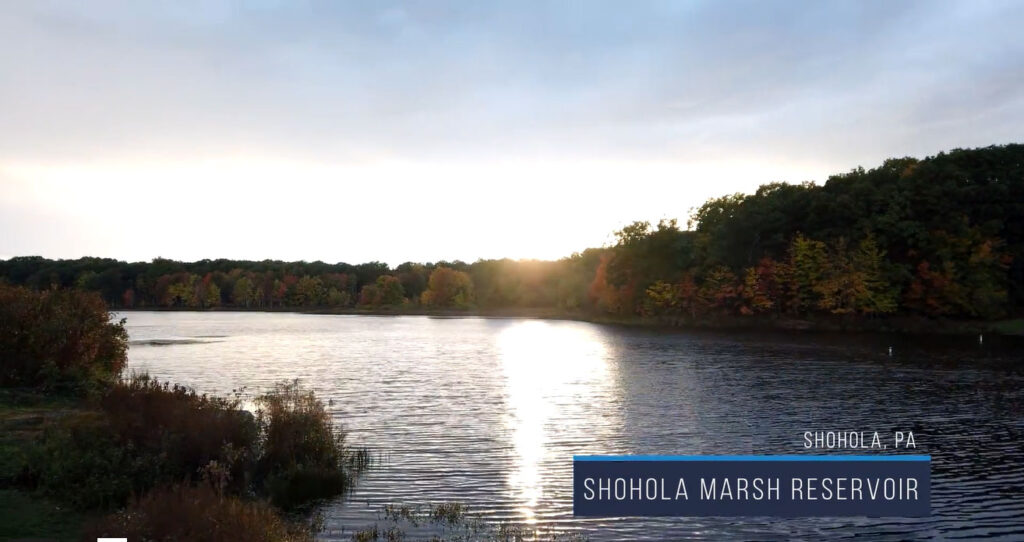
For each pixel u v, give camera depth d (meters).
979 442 23.34
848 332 83.06
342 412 29.05
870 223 89.19
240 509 12.55
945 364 47.41
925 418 27.52
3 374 23.23
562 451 21.97
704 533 14.88
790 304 94.44
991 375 41.16
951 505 16.80
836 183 104.62
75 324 25.09
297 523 14.55
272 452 17.89
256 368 46.94
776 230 100.62
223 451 16.22
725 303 102.62
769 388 36.41
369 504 16.19
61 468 14.42
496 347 69.12
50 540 11.74
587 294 149.62
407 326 120.44
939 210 86.31
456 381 40.25
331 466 18.56
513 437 23.94
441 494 17.14
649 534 14.75
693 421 27.02
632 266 127.94
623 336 85.75
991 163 92.56
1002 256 84.12
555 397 33.56
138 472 14.94
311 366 48.81
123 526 11.54
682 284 110.75
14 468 14.80
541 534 14.52
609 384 38.69
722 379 40.59
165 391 19.53
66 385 23.33
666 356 56.62
